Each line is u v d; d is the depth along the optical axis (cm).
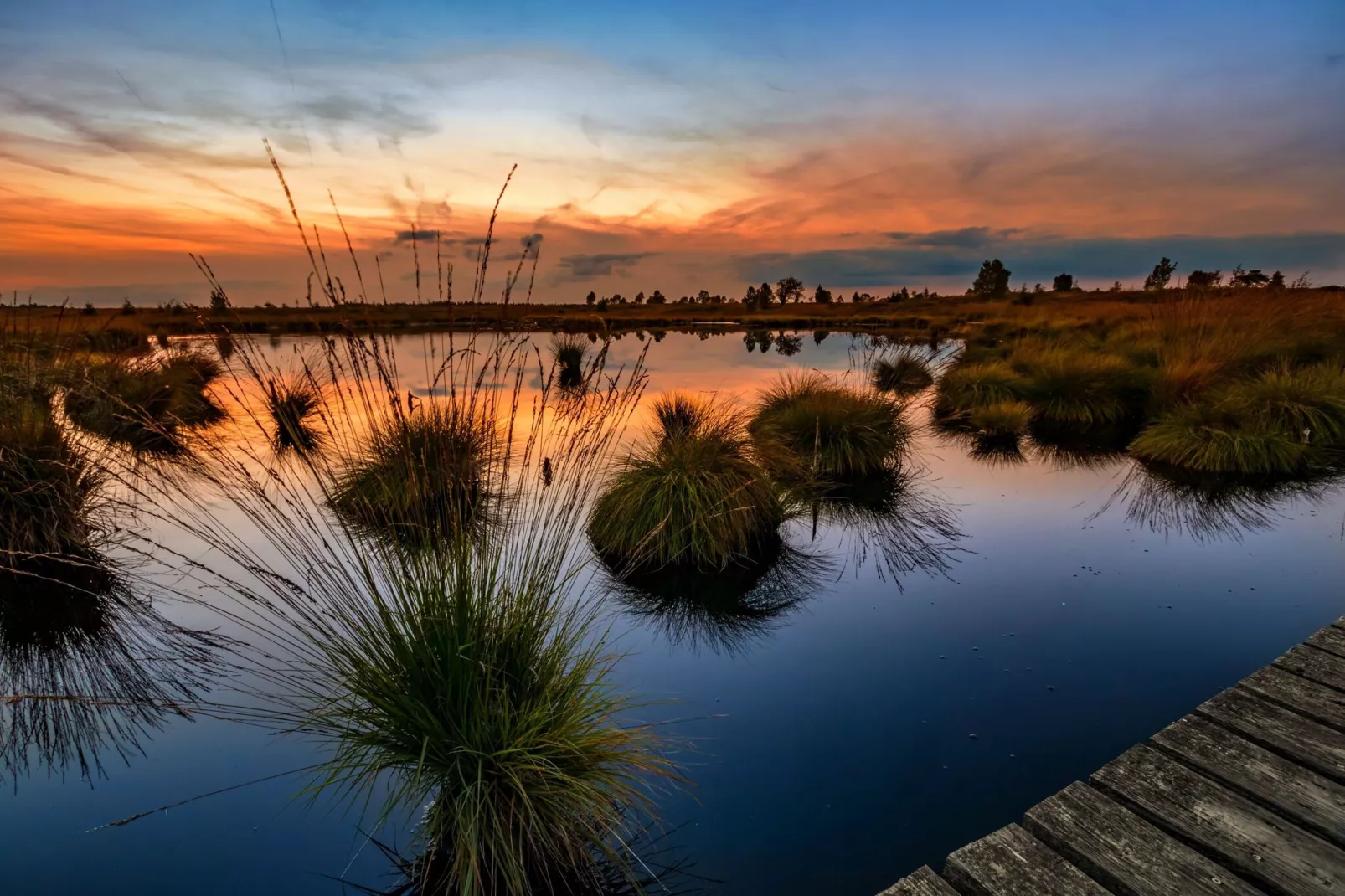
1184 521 560
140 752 289
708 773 270
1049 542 524
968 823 240
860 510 624
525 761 220
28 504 445
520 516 259
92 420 541
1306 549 489
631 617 416
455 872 218
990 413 965
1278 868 176
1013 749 280
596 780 228
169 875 225
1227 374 928
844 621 404
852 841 233
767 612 419
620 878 218
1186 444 743
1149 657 352
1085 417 998
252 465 600
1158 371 1005
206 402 940
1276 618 390
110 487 541
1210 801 200
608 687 330
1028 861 183
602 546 519
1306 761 215
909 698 320
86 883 222
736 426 633
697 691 330
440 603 223
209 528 242
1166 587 436
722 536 491
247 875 224
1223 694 252
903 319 3484
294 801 260
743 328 3522
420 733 225
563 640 264
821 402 788
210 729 303
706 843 232
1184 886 173
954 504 631
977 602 423
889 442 758
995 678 335
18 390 531
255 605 423
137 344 1065
